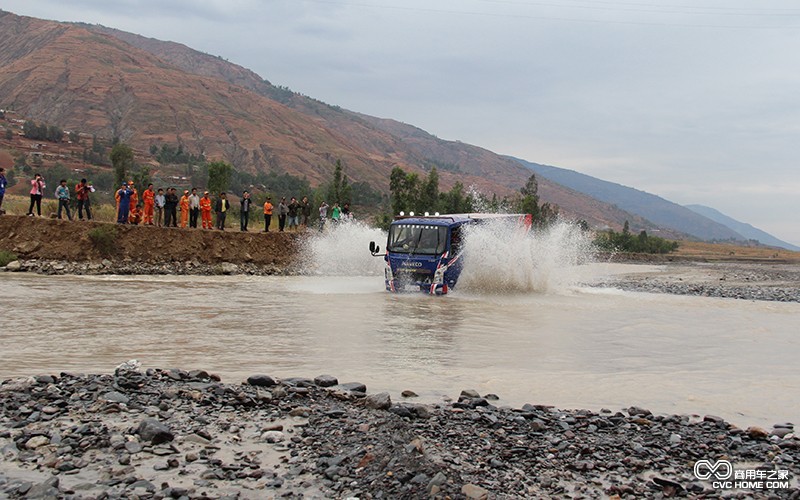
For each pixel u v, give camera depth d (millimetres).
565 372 13828
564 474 7527
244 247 40125
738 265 120750
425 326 19672
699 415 10773
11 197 62969
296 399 10070
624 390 12375
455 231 28922
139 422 8461
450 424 9070
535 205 99562
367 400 9898
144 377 10797
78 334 16500
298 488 6688
